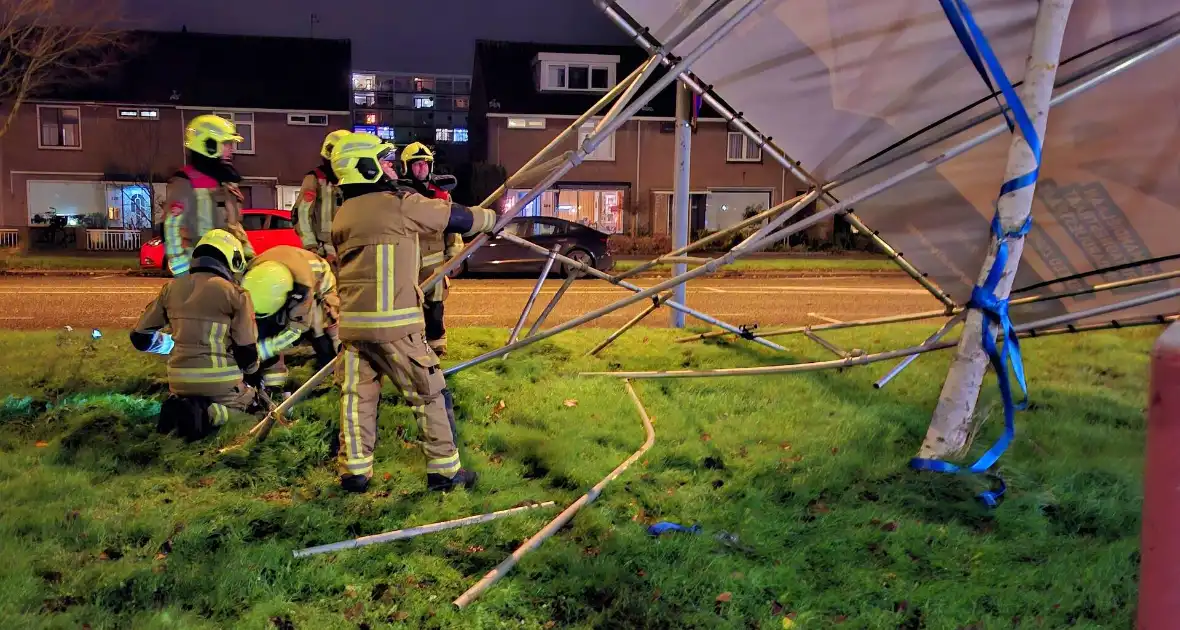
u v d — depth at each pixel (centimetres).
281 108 2958
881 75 492
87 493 399
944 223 560
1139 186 488
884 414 548
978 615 302
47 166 2839
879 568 339
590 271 656
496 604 306
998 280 431
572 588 317
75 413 518
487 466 453
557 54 3066
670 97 3073
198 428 481
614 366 708
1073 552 346
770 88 520
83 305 1123
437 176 647
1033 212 522
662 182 3075
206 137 495
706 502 402
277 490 421
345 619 296
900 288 1476
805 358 738
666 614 299
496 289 1401
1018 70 472
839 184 536
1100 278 547
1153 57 414
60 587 309
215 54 3072
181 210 494
